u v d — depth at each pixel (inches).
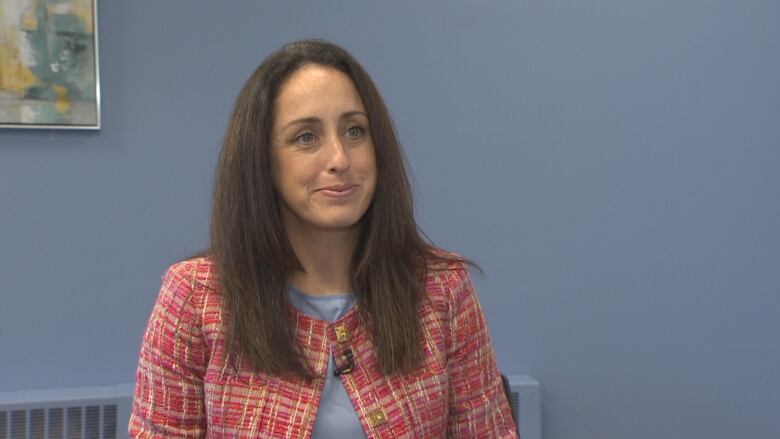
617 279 115.3
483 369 48.9
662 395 117.3
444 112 110.3
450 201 111.1
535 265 113.5
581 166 113.7
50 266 102.8
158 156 104.7
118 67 102.9
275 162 43.6
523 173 112.5
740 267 118.0
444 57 110.0
